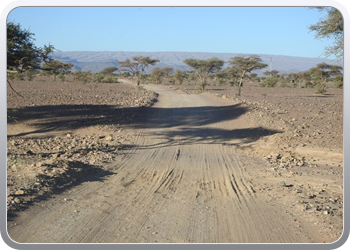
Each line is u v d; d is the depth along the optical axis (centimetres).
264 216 630
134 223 581
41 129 1722
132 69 6700
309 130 1688
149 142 1562
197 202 725
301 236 529
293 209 673
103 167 1046
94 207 662
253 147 1502
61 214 612
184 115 2356
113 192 784
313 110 2536
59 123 1856
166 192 805
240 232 545
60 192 749
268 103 3023
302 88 6919
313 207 670
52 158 1039
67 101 2784
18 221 562
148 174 998
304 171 1043
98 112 2250
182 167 1116
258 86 7744
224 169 1092
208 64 5931
